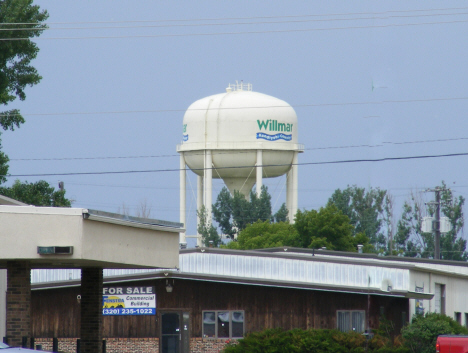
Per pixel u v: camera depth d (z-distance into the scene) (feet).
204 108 478.18
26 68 311.47
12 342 166.71
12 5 294.05
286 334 243.40
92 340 201.05
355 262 271.08
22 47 296.30
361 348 236.22
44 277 282.15
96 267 200.85
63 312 265.95
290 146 480.64
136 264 181.57
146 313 263.70
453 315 306.76
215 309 263.49
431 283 283.59
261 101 476.95
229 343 253.44
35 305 266.77
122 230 176.35
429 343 243.19
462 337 190.08
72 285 262.47
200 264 285.64
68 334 264.93
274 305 262.26
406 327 249.96
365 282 268.82
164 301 264.11
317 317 260.62
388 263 266.36
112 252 172.14
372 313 257.55
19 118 313.94
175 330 263.49
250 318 262.26
